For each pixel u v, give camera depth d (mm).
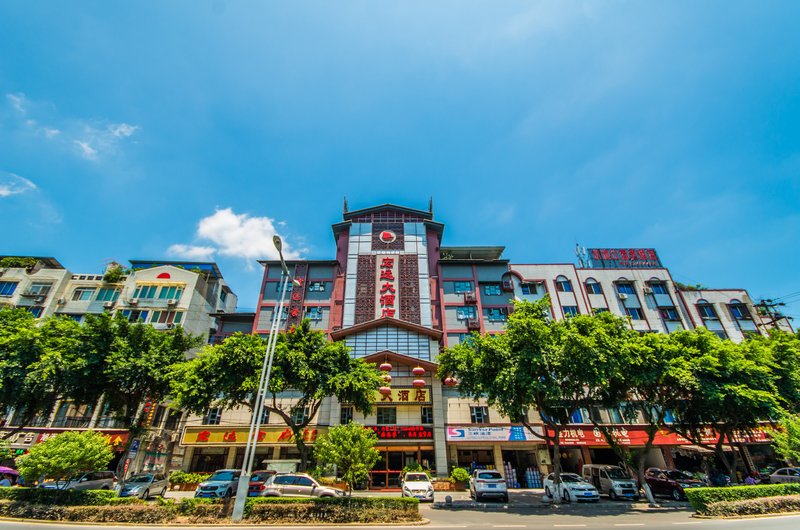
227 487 20938
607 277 39969
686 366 21766
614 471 24312
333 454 17922
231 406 22828
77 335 22625
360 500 15312
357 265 40312
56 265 43188
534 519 15977
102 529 13531
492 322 37094
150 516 14359
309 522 14445
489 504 20922
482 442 30297
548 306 23312
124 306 38594
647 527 13570
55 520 14438
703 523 14234
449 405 31828
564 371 20625
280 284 39125
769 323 37875
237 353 21203
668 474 25328
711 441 31578
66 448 15555
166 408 35844
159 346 24469
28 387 20859
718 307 38625
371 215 44625
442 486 26781
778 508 16016
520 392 21094
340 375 22609
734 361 21969
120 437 31516
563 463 34062
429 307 37812
